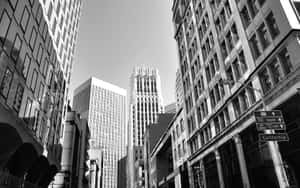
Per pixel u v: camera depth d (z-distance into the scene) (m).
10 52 23.66
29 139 28.52
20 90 26.53
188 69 50.91
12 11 23.62
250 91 27.94
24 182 28.78
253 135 27.42
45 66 35.84
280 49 22.88
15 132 24.22
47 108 37.16
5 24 22.31
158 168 71.50
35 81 31.45
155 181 72.31
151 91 168.88
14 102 24.95
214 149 35.81
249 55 27.98
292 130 21.95
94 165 113.19
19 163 30.39
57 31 42.62
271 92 23.78
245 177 27.53
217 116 36.03
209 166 38.94
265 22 25.19
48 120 37.84
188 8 51.97
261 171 25.83
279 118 18.11
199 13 45.66
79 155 70.75
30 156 31.05
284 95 22.17
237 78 31.12
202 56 43.00
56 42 42.12
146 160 89.19
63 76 48.16
